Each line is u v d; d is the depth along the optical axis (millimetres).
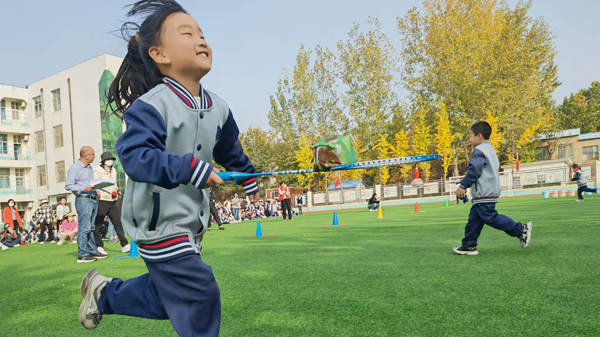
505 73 30500
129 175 1387
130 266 4812
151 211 1537
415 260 4051
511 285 2814
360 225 9555
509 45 30594
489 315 2223
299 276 3561
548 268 3279
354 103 34938
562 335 1880
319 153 1741
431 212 13688
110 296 1772
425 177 33656
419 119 34438
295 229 9477
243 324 2314
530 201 16359
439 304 2486
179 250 1528
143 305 1676
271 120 38438
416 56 31906
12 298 3418
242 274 3789
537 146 39156
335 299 2738
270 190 37000
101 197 6203
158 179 1358
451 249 4695
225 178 1756
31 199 32656
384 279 3256
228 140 1902
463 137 32062
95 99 27562
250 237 7770
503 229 4133
